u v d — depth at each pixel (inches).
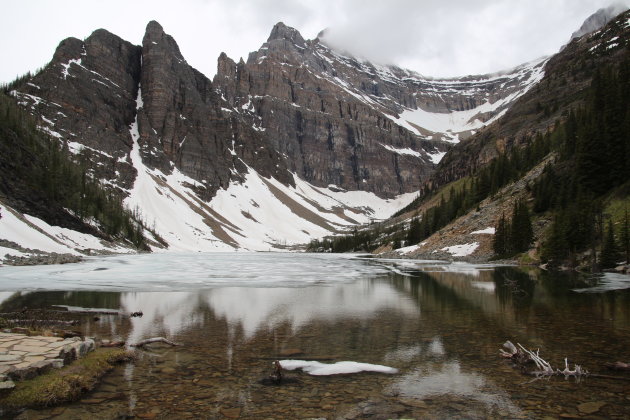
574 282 1414.9
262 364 490.0
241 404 365.4
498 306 935.7
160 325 733.3
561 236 2092.8
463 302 1008.2
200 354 535.5
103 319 796.6
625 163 2321.6
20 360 416.2
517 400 374.3
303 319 794.2
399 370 465.7
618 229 1915.6
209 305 993.5
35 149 4741.6
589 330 666.2
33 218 3700.8
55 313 848.3
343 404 365.7
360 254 5964.6
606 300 1000.9
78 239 4072.3
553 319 767.1
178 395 386.9
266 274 2070.6
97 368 448.5
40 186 4222.4
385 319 788.6
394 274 1978.3
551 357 510.6
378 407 358.3
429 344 586.6
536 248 2488.9
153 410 350.0
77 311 880.3
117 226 5364.2
